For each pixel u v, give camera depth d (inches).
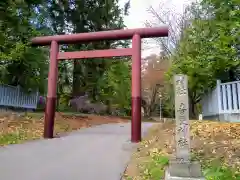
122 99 1015.0
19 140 343.0
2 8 444.8
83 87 814.5
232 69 441.7
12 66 509.7
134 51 362.6
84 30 763.4
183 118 178.9
